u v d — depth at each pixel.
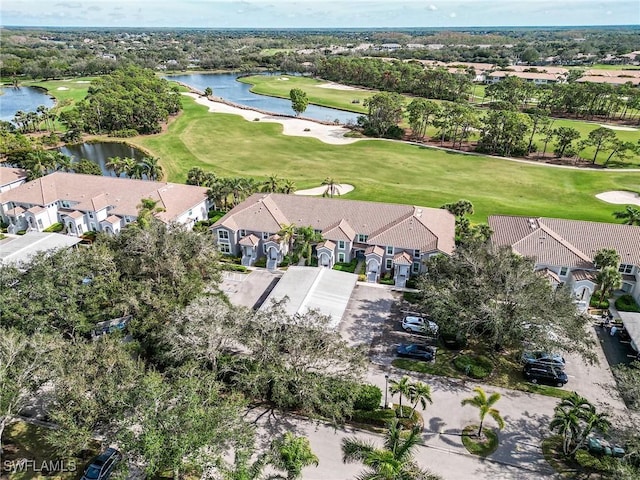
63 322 41.50
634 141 130.50
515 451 36.50
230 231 65.81
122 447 29.20
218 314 39.06
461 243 58.47
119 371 33.56
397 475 27.67
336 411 36.00
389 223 65.38
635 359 46.94
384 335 50.16
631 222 70.88
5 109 182.00
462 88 195.75
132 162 96.06
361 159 119.06
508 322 43.03
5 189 85.69
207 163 115.06
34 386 34.16
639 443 30.75
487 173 108.25
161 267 45.62
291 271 58.09
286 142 135.62
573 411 34.09
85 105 148.50
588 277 54.34
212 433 29.67
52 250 47.06
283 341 38.88
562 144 120.56
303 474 34.09
